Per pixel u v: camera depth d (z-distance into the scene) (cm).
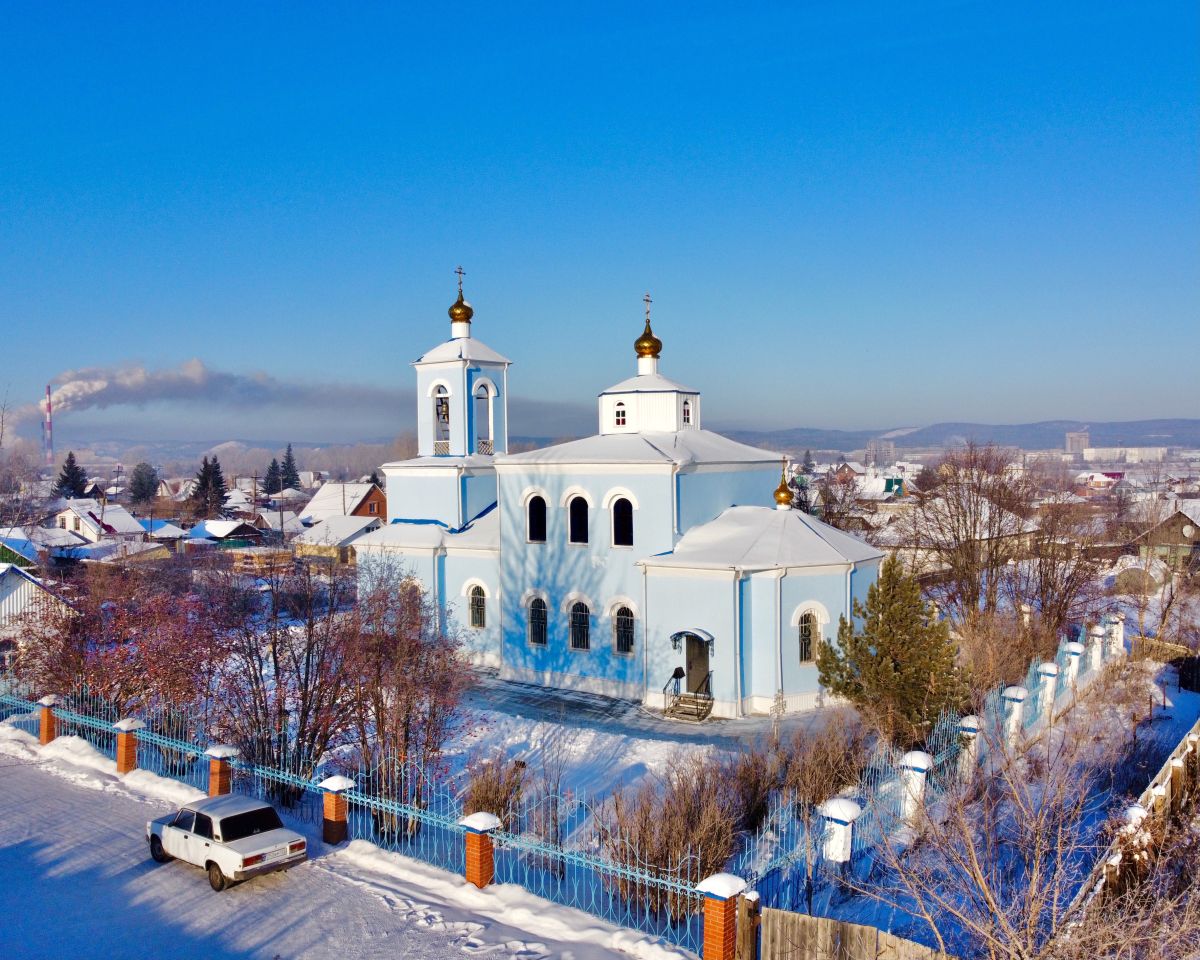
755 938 1296
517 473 3538
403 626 2384
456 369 4038
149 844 1914
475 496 4059
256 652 2364
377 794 2012
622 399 3734
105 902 1669
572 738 2673
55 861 1855
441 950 1463
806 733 2636
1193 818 2116
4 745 2638
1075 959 1162
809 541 3122
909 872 1412
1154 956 1213
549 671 3478
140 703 2586
